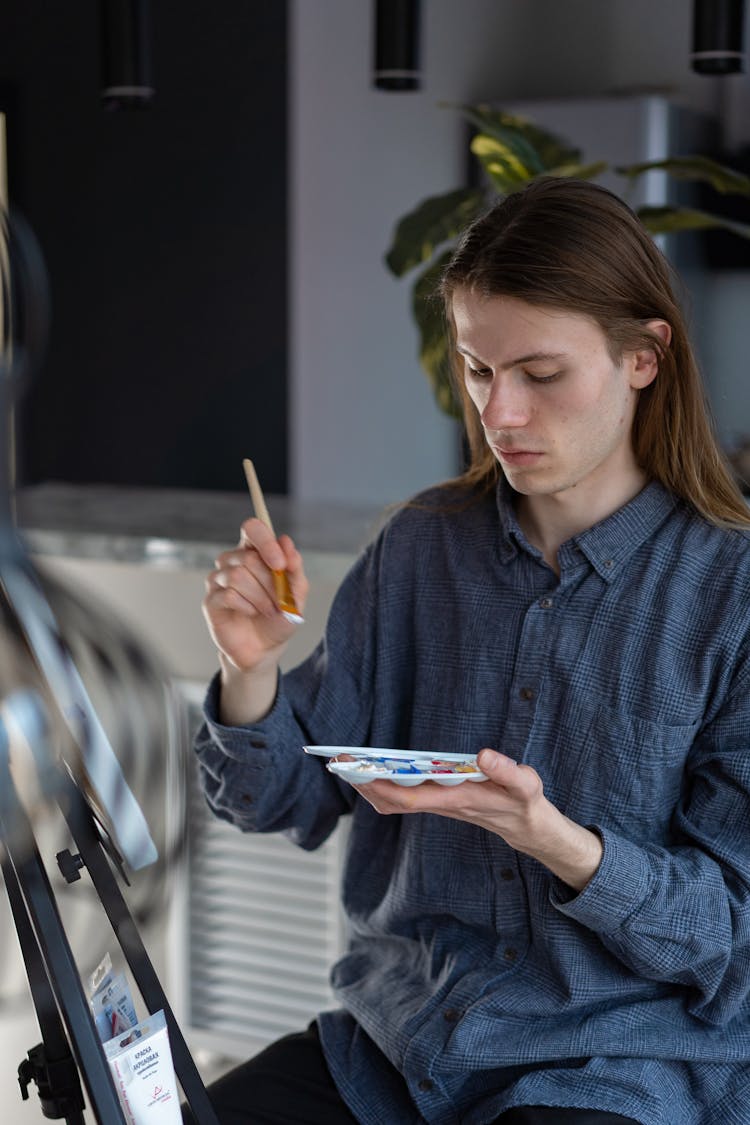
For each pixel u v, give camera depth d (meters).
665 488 1.35
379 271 4.25
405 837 1.41
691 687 1.29
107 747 0.75
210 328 3.99
